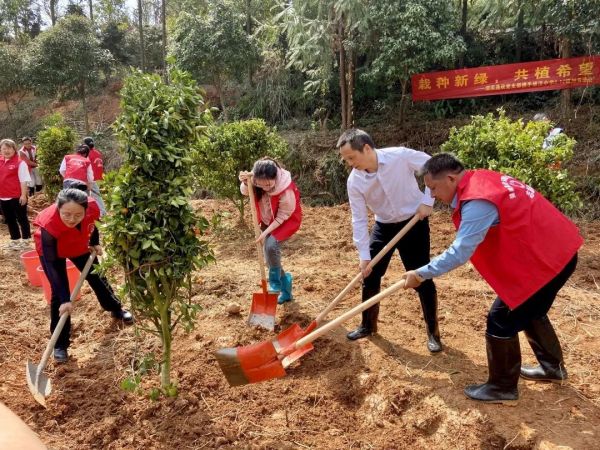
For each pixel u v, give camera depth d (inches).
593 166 395.5
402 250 161.2
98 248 181.6
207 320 196.4
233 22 572.7
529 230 118.3
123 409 148.2
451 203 127.4
